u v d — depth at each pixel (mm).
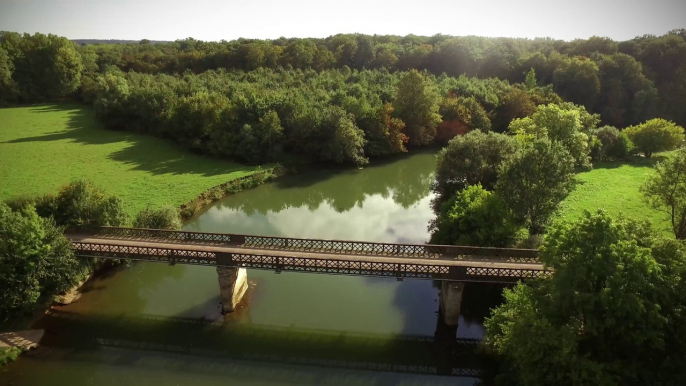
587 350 16828
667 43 80125
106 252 26109
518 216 29266
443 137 68000
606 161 57594
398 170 58812
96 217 29938
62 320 25500
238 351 23344
